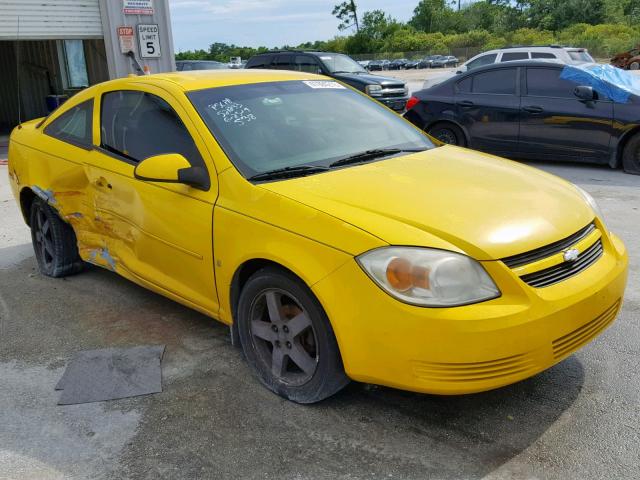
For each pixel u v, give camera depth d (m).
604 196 7.23
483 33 78.88
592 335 2.89
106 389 3.34
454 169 3.43
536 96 9.01
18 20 12.94
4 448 2.87
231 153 3.37
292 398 3.12
